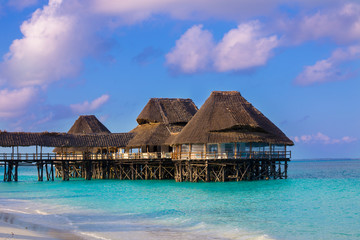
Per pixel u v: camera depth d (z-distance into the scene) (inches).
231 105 2380.7
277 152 2361.0
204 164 2249.0
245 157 2236.7
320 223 1200.8
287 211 1384.1
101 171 2881.4
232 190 1929.1
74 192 2001.7
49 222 1204.5
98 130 3314.5
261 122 2331.4
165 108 2955.2
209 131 2263.8
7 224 1160.8
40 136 2689.5
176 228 1127.0
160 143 2684.5
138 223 1195.3
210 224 1180.5
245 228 1132.5
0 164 2645.2
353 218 1267.2
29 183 2544.3
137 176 2743.6
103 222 1208.8
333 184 2306.8
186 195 1796.3
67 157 2960.1
